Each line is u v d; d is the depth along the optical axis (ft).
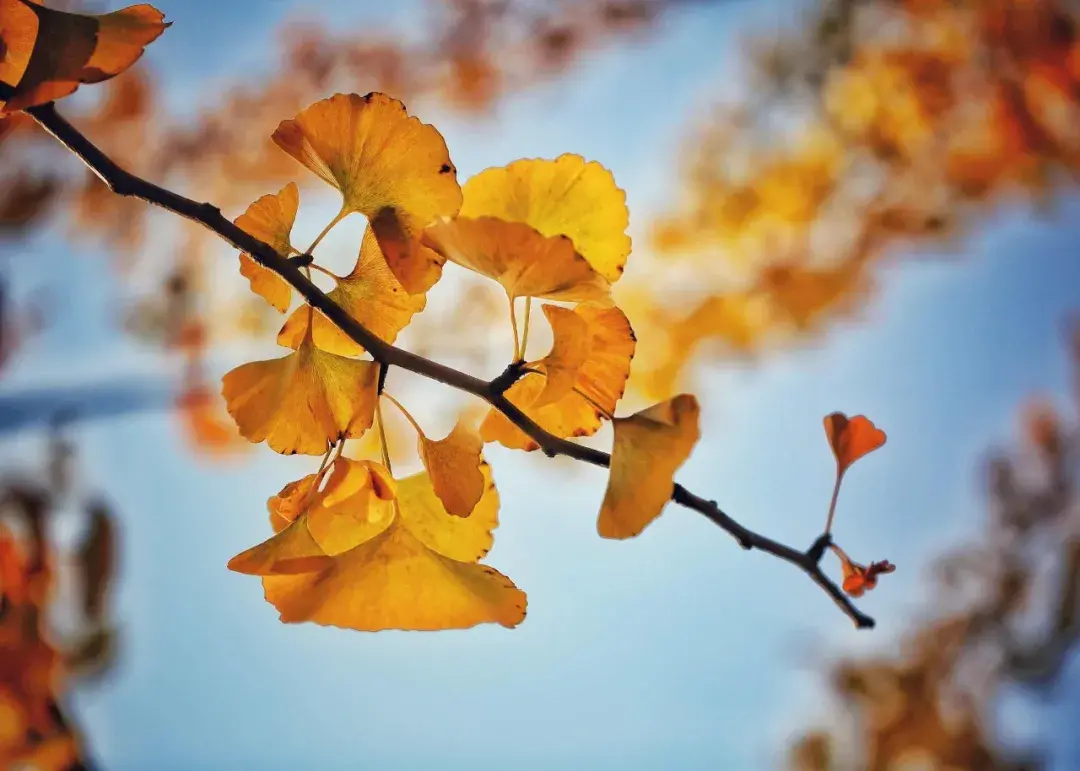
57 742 5.85
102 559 6.41
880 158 12.07
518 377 3.05
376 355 3.06
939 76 11.21
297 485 3.08
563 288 3.01
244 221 3.08
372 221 3.06
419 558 3.07
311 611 3.02
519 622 3.06
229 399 3.07
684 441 3.03
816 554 3.15
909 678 12.12
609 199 3.09
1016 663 11.57
